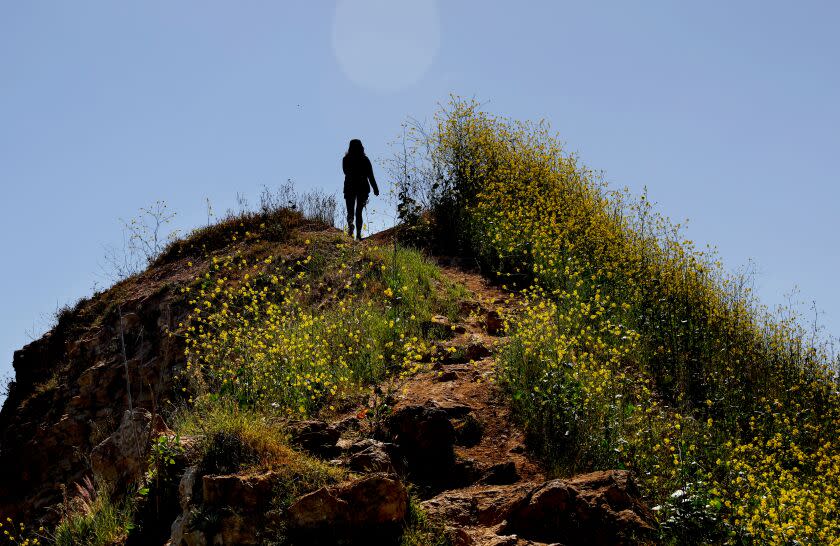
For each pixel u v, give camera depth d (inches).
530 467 262.7
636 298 437.1
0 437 507.5
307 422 254.8
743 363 378.6
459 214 600.1
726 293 443.2
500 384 321.1
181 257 617.9
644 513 222.2
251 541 198.7
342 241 554.3
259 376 332.2
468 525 222.1
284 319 405.7
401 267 478.9
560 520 215.8
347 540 200.5
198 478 220.5
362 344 376.8
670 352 378.6
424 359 365.4
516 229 548.7
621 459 265.4
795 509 235.3
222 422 240.2
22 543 316.8
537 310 427.5
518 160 653.3
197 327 468.8
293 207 655.8
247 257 553.3
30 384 559.8
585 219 556.1
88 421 477.7
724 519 227.3
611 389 325.1
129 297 567.8
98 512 253.1
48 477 466.6
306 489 209.9
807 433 323.9
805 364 386.0
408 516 214.4
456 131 668.7
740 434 318.3
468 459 263.3
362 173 584.7
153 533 231.8
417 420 265.9
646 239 500.4
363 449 245.9
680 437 283.9
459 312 437.7
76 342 546.0
